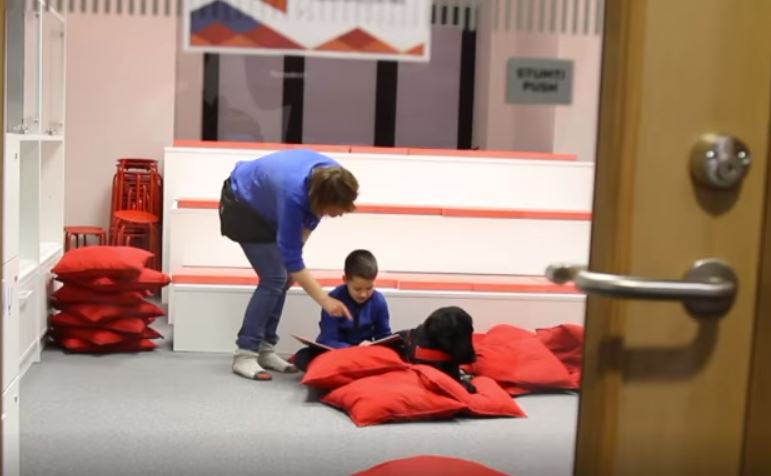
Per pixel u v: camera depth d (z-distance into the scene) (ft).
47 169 11.09
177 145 10.93
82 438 7.28
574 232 8.23
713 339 3.19
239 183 9.53
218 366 9.94
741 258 3.17
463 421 7.93
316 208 9.06
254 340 9.73
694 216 3.14
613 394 3.19
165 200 11.07
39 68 9.66
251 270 10.97
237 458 7.00
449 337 8.65
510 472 6.46
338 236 11.05
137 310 10.49
